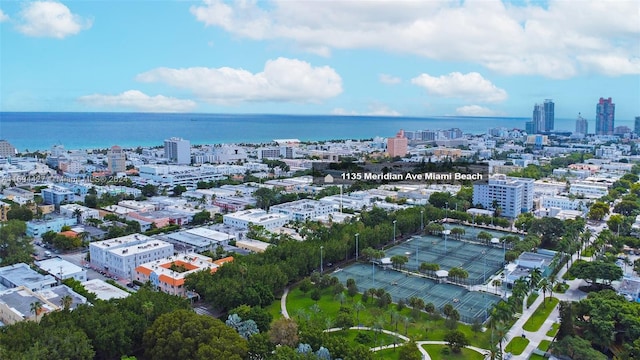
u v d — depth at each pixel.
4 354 184.75
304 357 195.50
